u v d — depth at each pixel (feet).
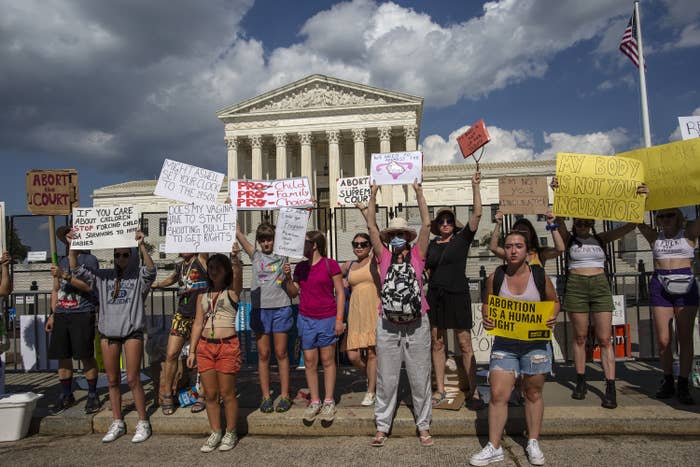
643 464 15.06
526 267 15.87
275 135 176.45
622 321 27.50
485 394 20.67
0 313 21.61
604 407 18.70
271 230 19.89
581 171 20.52
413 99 171.42
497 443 15.40
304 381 24.93
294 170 202.80
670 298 19.70
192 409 19.92
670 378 19.86
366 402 19.90
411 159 19.31
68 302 20.62
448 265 19.39
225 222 20.18
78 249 19.67
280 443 17.75
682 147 20.06
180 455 16.83
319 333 18.67
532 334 15.11
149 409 20.63
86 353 20.38
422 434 17.08
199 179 22.40
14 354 29.14
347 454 16.49
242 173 191.01
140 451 17.35
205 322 17.29
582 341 19.97
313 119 175.22
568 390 21.44
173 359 19.88
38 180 21.66
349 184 29.19
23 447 18.20
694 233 19.38
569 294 20.07
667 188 20.27
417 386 16.99
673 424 17.52
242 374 26.66
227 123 178.70
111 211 19.43
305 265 19.54
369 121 173.27
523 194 22.04
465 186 191.83
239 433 18.78
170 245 20.30
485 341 27.30
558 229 20.99
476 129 19.58
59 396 22.53
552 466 15.07
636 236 37.40
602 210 20.42
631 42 48.93
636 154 21.35
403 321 16.49
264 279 19.72
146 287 19.12
